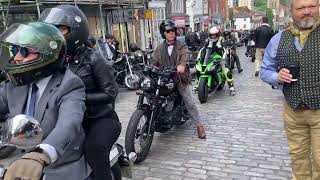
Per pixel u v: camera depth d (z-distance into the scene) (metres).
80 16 2.75
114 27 17.81
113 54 10.52
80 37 2.74
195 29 39.91
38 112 2.04
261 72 3.41
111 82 2.90
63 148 1.81
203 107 7.79
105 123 2.78
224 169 4.51
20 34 1.88
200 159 4.86
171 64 5.48
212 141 5.54
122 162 3.09
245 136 5.71
